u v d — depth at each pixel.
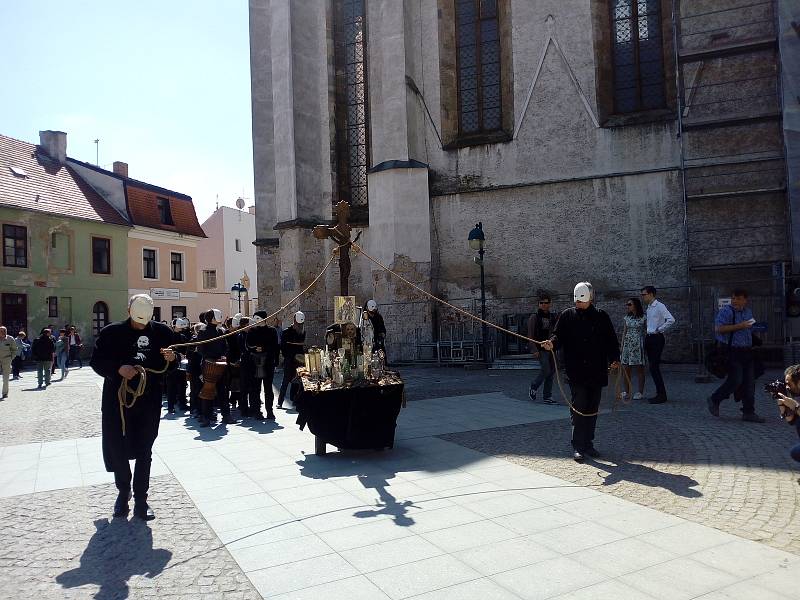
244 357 9.22
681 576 3.24
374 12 18.33
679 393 10.41
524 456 6.14
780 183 14.79
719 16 15.29
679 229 15.97
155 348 4.74
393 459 6.19
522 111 17.50
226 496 5.05
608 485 5.01
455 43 18.50
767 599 2.95
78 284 30.95
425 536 3.96
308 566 3.54
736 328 7.46
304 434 7.81
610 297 16.56
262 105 22.23
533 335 9.74
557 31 17.25
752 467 5.41
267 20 22.31
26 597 3.25
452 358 16.66
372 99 18.36
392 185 17.45
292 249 19.16
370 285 19.16
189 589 3.30
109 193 34.38
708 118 15.44
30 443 7.82
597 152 16.78
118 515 4.62
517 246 17.48
